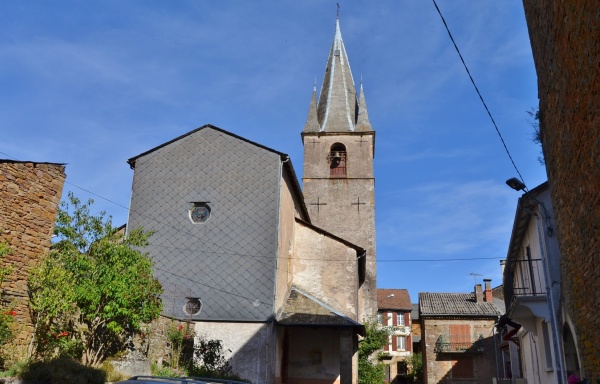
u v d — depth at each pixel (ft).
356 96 134.21
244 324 61.93
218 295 63.52
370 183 117.08
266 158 69.26
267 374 59.77
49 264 41.04
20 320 38.22
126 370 43.29
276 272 64.49
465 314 146.10
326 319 64.85
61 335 39.96
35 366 34.12
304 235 80.43
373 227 113.19
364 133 121.29
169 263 65.46
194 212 68.23
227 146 70.23
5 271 35.99
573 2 20.95
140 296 45.68
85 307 42.96
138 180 69.92
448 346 144.15
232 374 58.29
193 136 71.26
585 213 24.14
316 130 122.52
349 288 77.05
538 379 61.77
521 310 53.62
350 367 62.03
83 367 37.22
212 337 61.41
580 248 26.58
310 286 77.51
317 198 116.47
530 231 56.95
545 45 27.71
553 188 32.42
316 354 71.97
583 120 22.09
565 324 39.45
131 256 47.16
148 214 68.13
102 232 47.55
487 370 141.69
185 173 69.56
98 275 43.75
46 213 42.14
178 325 58.13
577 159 24.25
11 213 39.14
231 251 65.41
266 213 66.80
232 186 68.39
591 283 25.34
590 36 19.20
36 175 41.68
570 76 23.30
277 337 65.62
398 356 180.55
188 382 18.70
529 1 30.63
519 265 69.51
